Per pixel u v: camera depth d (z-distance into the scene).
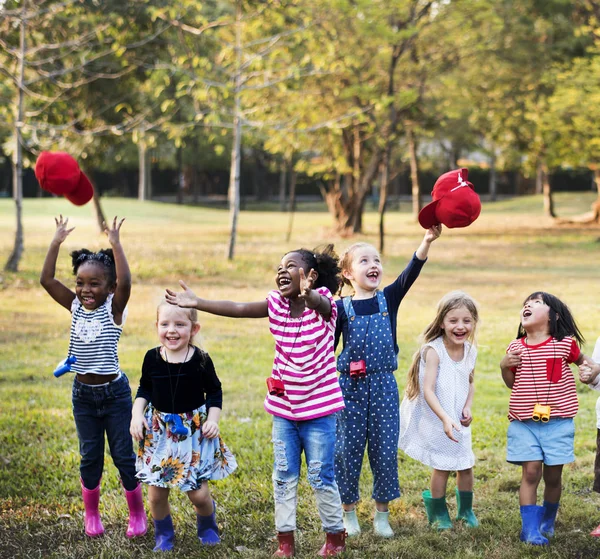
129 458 4.43
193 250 22.34
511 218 38.62
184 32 20.03
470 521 4.57
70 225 31.41
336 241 26.25
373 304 4.54
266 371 8.56
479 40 24.23
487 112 30.03
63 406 7.09
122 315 4.43
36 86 19.59
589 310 12.32
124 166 52.53
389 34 19.89
